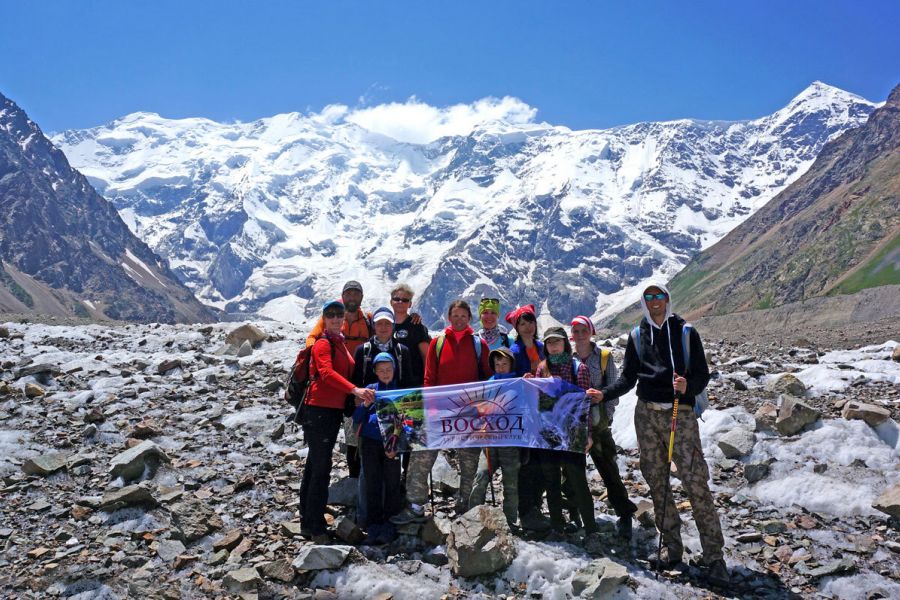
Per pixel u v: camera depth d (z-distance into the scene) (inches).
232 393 652.1
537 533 392.2
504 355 401.7
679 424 369.7
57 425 540.4
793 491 433.4
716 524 360.2
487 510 366.3
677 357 373.1
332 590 337.1
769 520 409.1
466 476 406.0
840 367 658.2
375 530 387.9
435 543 375.9
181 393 639.8
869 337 1105.4
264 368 768.9
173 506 402.3
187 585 342.0
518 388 393.4
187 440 520.7
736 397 590.2
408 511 393.1
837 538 384.5
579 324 401.1
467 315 410.0
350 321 442.3
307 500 385.4
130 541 373.7
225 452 500.4
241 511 413.7
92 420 549.0
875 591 337.1
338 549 352.2
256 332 924.0
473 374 408.8
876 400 550.6
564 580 340.2
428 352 414.6
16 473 452.1
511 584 339.3
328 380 380.8
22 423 538.0
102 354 824.3
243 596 332.2
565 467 394.9
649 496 447.5
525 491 397.7
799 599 339.0
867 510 405.7
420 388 398.0
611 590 325.1
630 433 554.6
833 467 450.6
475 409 394.6
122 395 624.4
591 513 390.6
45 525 389.1
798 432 496.1
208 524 391.2
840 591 343.0
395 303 428.8
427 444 393.4
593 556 369.4
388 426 392.8
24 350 855.1
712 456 496.4
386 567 354.3
